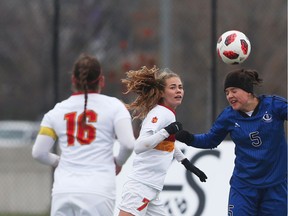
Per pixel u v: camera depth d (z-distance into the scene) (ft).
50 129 80.64
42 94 234.38
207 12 222.28
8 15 240.53
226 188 118.01
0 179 186.60
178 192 119.55
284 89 208.64
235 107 86.53
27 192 184.75
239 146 88.02
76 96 80.38
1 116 239.30
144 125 87.25
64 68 201.46
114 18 217.15
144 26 221.66
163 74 89.15
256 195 87.66
